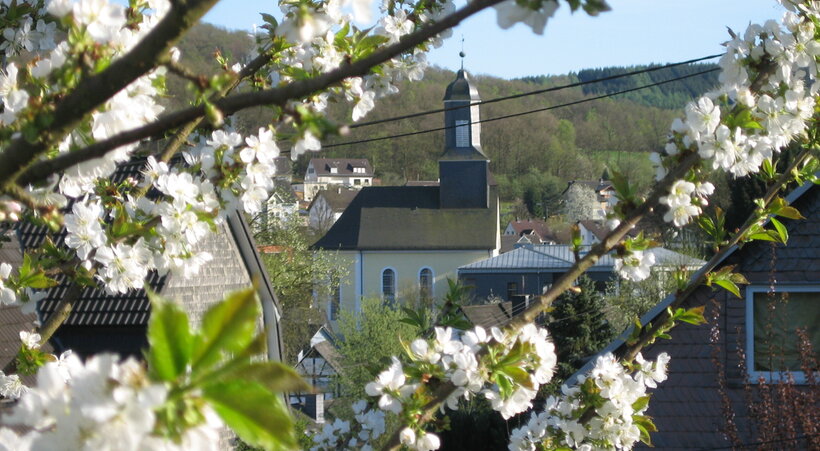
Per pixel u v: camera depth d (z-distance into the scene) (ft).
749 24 18.76
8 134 9.61
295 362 146.00
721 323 59.16
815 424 46.32
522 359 16.88
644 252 18.17
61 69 9.23
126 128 11.12
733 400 58.49
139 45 7.92
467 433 80.33
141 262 18.19
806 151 21.53
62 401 5.75
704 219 22.15
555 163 465.06
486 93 480.64
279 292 161.27
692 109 17.83
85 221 17.90
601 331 135.13
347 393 85.30
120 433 5.50
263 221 169.48
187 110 8.13
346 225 299.38
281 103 8.05
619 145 452.76
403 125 386.32
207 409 5.77
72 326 61.46
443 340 17.78
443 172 300.20
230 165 18.12
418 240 294.25
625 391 22.25
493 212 299.38
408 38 7.89
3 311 48.37
